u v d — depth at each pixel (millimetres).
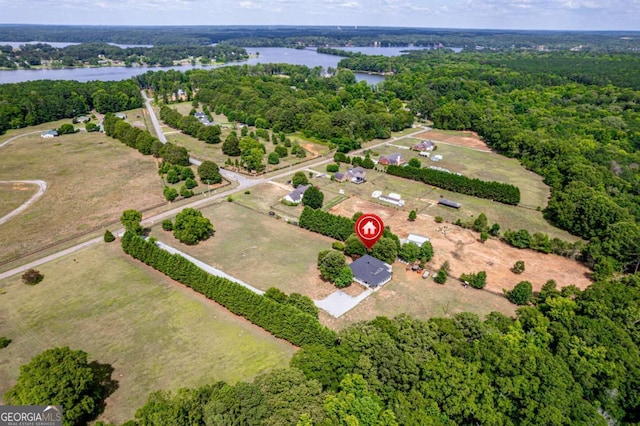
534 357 43719
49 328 55938
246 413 36875
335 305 62125
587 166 110750
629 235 74500
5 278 67500
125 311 59688
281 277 69000
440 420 38438
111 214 92125
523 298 62625
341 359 43781
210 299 63062
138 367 49531
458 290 67062
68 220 88938
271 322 54875
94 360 50375
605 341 46500
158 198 101250
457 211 98000
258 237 82688
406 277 70375
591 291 54719
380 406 39969
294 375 40938
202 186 109562
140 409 38344
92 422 42344
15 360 50250
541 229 90250
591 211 84938
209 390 40781
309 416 36750
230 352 52344
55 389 39562
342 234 80812
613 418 42406
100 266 71438
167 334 55250
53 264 71875
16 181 110750
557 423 37344
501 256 78312
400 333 46469
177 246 78312
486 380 40875
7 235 82000
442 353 43469
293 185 108875
